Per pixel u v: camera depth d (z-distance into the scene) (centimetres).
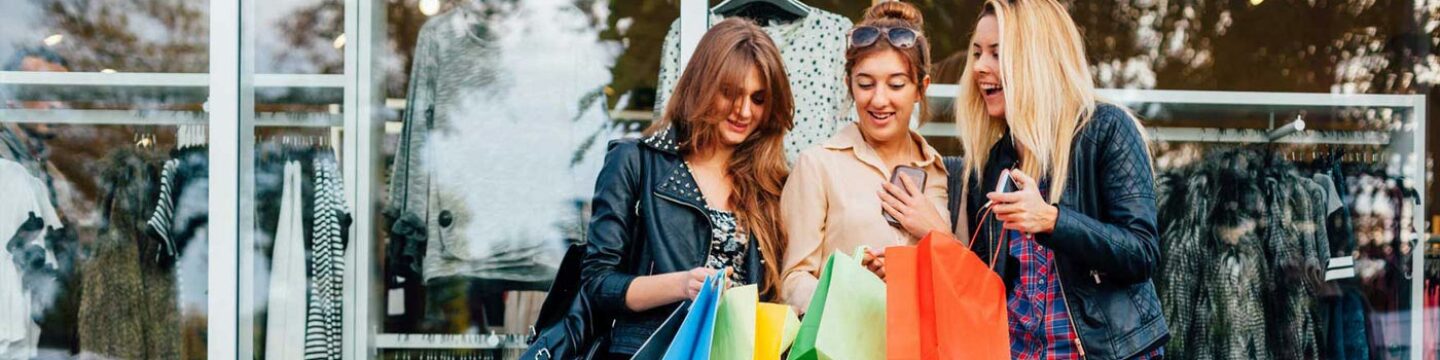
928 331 212
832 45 309
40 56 325
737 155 248
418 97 321
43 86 324
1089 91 233
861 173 248
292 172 317
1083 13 338
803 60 308
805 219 246
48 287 318
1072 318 228
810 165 248
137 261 320
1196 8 340
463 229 319
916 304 210
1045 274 237
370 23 322
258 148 315
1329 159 336
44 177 322
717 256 241
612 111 321
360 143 320
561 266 241
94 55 326
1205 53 339
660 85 319
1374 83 339
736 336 216
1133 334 227
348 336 316
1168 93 337
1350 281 329
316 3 321
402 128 321
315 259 314
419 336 318
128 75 325
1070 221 214
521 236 320
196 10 327
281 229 314
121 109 324
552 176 321
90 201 321
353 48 321
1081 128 230
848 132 254
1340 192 334
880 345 218
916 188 246
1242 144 335
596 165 321
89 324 317
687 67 244
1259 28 340
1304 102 338
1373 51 340
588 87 322
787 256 246
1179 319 325
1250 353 325
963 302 212
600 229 238
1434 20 339
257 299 310
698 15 314
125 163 323
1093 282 228
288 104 318
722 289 212
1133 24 338
